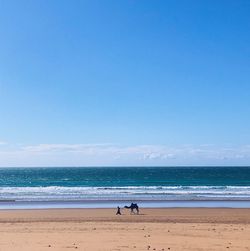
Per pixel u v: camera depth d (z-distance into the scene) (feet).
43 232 57.72
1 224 72.74
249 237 52.06
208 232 57.41
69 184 284.00
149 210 103.96
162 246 44.45
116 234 54.85
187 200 134.72
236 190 189.78
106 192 175.63
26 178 393.70
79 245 44.60
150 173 497.87
